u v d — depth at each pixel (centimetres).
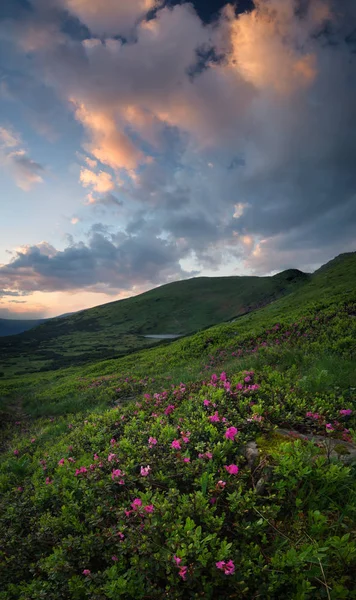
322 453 442
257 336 2170
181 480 480
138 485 502
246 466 465
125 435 727
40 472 766
